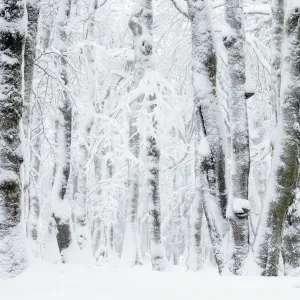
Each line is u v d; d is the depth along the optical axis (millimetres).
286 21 7449
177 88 20125
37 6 7543
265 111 17750
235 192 7602
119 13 21734
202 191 7938
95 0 13359
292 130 7227
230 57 7996
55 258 11383
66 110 11266
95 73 16297
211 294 4070
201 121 7914
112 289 4371
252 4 15523
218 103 7957
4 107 5996
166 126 12234
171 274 6422
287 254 7578
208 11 7934
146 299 3768
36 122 15656
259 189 18953
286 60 7387
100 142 14984
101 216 21500
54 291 4230
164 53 20750
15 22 6090
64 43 12164
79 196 13984
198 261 13828
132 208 13867
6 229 5855
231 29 7973
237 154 7703
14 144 6043
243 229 7473
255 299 3783
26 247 6012
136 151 15148
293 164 7211
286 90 7316
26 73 7352
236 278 5598
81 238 13359
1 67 6055
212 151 7840
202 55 7883
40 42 15594
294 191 7289
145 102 12164
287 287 4578
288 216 7570
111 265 15211
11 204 5938
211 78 7895
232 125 7832
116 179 19453
